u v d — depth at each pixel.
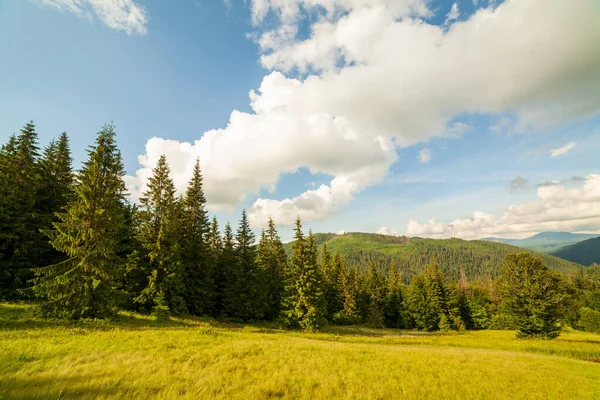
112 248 19.73
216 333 19.55
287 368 10.63
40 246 23.89
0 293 20.94
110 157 20.84
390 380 9.98
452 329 57.94
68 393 6.00
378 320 58.59
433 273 64.81
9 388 5.91
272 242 44.75
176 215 28.31
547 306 37.06
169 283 25.77
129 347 11.88
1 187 22.53
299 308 34.69
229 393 7.33
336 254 70.25
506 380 11.48
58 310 17.41
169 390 6.84
